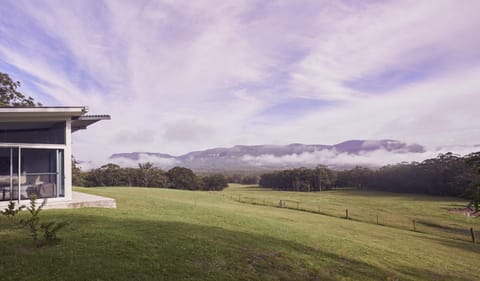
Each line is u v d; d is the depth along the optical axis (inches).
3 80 1190.3
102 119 540.7
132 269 225.9
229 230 411.8
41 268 213.9
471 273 409.7
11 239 276.8
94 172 2456.9
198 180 2893.7
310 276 270.5
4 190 457.1
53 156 497.7
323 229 621.9
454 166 2047.2
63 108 469.1
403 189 2500.0
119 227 350.0
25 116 455.2
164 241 305.1
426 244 617.3
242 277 242.2
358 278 288.7
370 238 582.6
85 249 257.9
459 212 1425.9
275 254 314.7
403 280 311.9
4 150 463.2
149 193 1201.4
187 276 227.3
